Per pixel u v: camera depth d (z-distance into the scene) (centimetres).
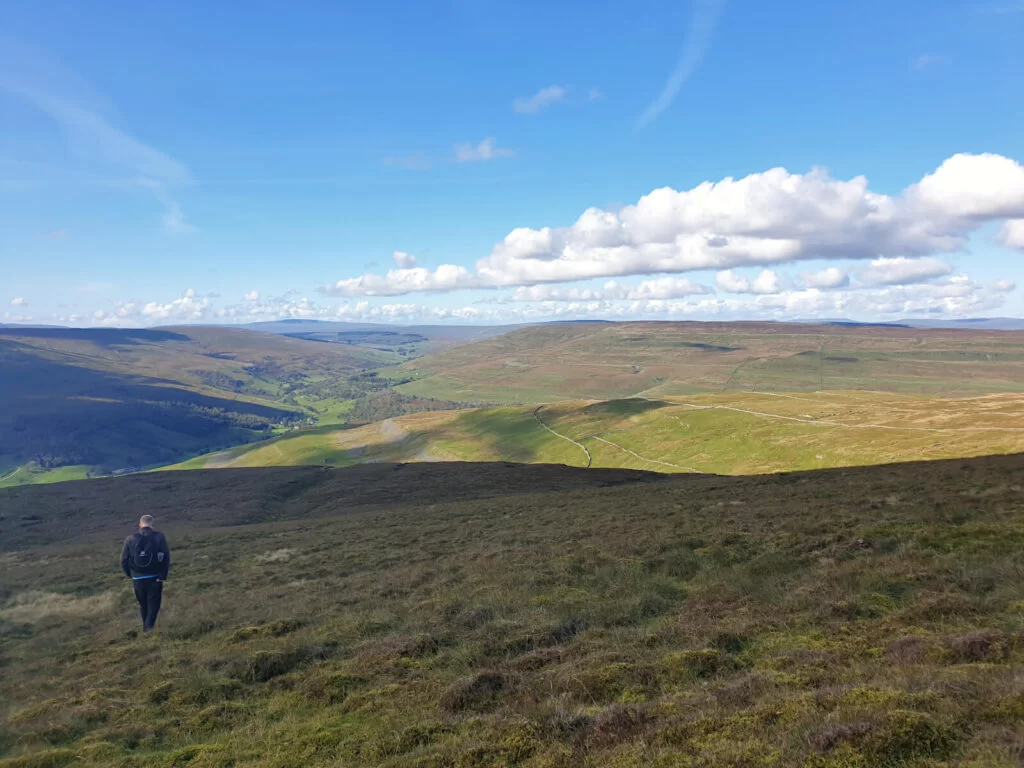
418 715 948
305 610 1794
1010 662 829
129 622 1941
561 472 8250
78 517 6244
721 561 1778
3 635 1984
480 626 1412
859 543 1733
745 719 745
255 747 917
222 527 5438
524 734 805
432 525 3709
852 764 609
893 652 937
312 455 19975
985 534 1653
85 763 927
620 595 1555
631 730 783
